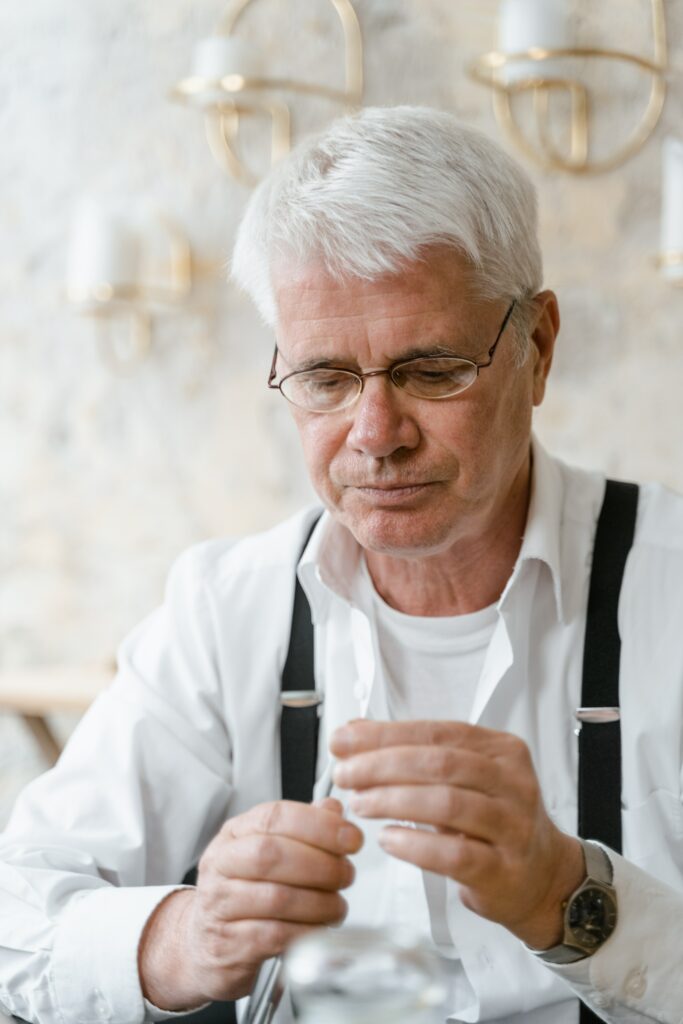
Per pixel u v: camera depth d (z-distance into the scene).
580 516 1.58
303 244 1.29
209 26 3.32
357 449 1.31
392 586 1.54
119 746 1.59
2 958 1.36
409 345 1.29
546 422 3.19
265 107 3.26
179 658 1.64
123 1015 1.29
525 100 3.12
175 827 1.59
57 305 3.48
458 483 1.33
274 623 1.62
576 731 1.50
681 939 1.16
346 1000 0.89
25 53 3.46
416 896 1.29
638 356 3.12
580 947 1.13
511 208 1.35
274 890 1.06
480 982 1.37
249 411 3.38
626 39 3.04
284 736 1.59
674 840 1.48
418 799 0.99
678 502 1.60
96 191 3.44
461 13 3.15
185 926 1.26
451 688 1.54
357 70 3.22
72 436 3.50
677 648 1.49
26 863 1.44
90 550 3.50
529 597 1.52
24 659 3.54
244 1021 1.09
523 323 1.40
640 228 3.09
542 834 1.05
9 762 3.49
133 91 3.39
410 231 1.26
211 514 3.42
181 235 3.37
